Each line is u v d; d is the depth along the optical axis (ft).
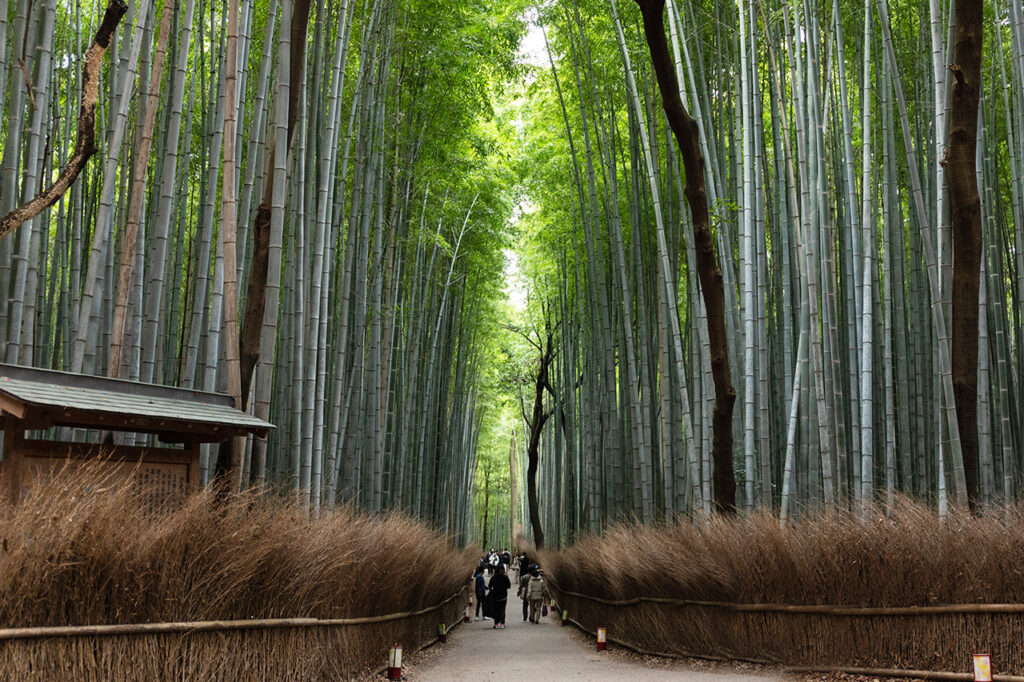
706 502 28.81
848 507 21.15
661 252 30.30
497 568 43.37
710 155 29.96
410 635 27.09
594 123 41.22
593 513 43.68
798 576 20.01
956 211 19.15
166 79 26.76
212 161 21.21
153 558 12.98
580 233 47.14
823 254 24.72
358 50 31.83
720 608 22.71
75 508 12.07
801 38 25.80
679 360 29.86
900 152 33.55
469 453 70.54
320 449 24.82
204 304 20.94
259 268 19.52
